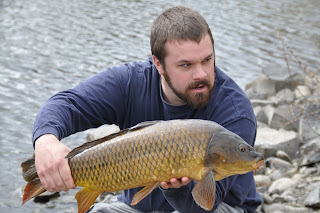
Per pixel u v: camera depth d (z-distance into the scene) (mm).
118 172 2689
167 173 2643
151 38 3295
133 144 2660
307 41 11688
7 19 13750
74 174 2779
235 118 3279
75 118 3422
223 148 2605
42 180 2852
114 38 12031
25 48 11156
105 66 10117
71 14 14516
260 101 7402
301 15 14555
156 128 2658
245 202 3662
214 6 15688
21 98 8375
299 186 5289
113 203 3816
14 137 7055
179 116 3436
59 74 9602
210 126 2662
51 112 3244
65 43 11594
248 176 3586
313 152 5875
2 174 6020
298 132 6551
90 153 2740
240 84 9242
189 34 3061
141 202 3623
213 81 3193
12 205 5316
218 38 11953
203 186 2604
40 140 2998
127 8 15312
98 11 14914
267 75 8461
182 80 3145
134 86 3592
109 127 7246
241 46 11336
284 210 4777
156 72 3559
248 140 3287
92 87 3557
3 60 10273
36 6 15539
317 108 6602
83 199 2809
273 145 6160
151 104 3541
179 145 2613
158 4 15992
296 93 7871
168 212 3576
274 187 5289
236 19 13883
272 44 11508
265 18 14086
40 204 5332
